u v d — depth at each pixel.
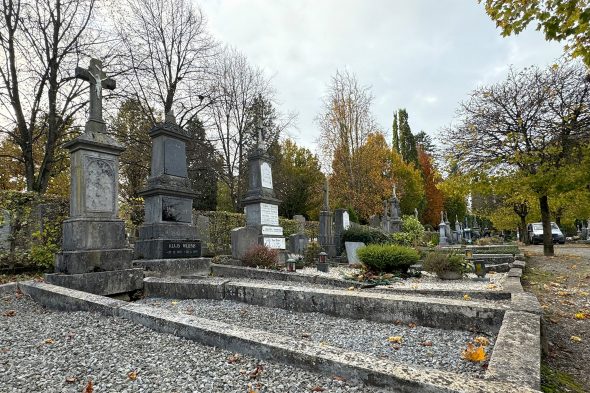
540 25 5.65
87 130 7.32
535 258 13.82
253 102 28.25
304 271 12.00
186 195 10.12
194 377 2.65
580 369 3.40
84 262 6.55
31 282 6.43
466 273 9.75
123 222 7.36
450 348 3.42
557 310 5.67
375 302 4.60
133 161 22.70
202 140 24.77
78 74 7.43
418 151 52.09
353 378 2.40
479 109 15.55
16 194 9.45
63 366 2.98
